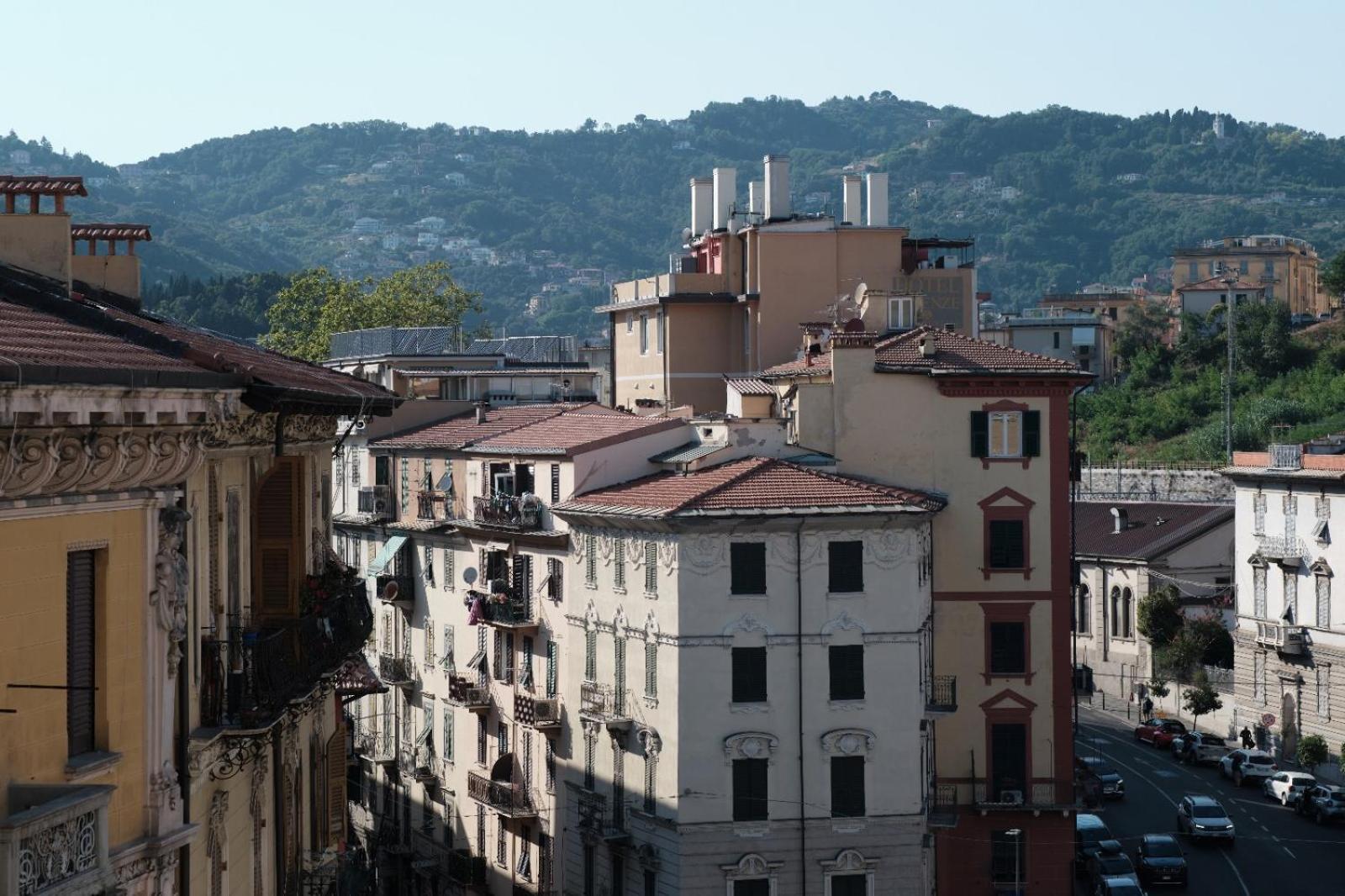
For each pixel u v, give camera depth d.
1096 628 178.88
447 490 116.38
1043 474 96.81
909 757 88.50
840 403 96.56
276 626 46.28
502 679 108.44
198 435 31.33
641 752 90.44
